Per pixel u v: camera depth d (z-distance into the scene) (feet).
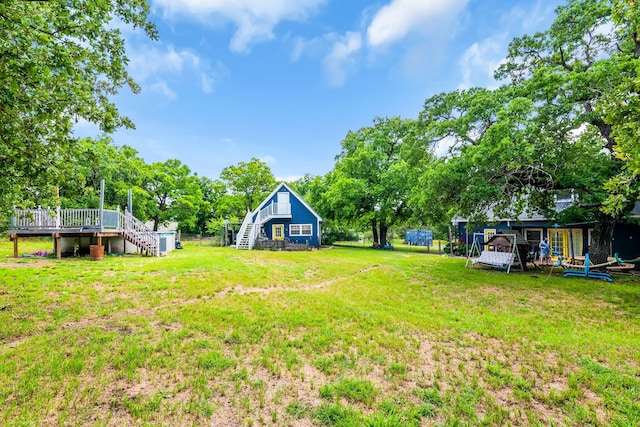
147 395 9.34
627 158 19.49
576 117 28.43
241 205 104.99
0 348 12.46
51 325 15.26
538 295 24.59
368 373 10.99
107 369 10.87
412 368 11.42
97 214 42.50
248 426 8.03
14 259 38.06
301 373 10.89
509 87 35.47
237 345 13.26
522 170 31.19
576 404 9.23
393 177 80.28
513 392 9.83
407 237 117.70
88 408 8.62
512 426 8.20
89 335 13.88
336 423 8.11
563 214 36.52
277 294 23.34
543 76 30.83
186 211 97.45
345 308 19.56
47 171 15.38
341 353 12.67
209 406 8.82
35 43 13.15
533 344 13.97
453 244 72.84
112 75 17.99
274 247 72.13
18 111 12.78
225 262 39.63
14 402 8.76
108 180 69.77
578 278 32.63
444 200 35.45
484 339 14.56
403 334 15.06
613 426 8.18
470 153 32.27
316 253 64.59
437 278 32.50
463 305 21.27
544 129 29.32
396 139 94.79
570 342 14.11
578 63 33.58
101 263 36.37
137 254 49.67
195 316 16.99
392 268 40.01
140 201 80.89
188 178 100.48
